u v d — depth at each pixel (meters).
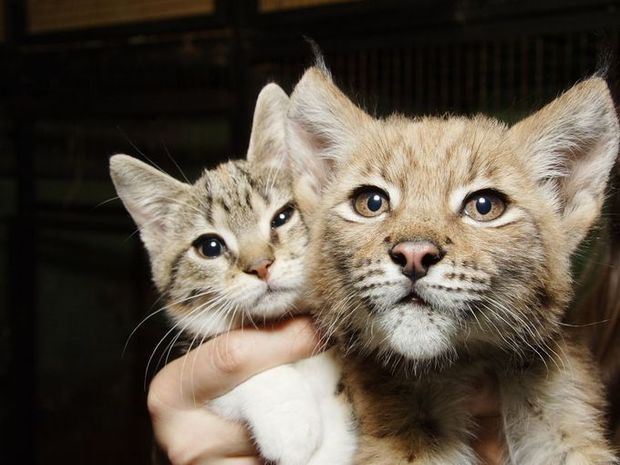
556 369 0.32
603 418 0.33
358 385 0.33
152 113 0.65
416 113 0.52
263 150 0.43
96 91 0.68
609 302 0.36
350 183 0.33
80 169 0.80
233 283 0.38
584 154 0.32
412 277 0.29
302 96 0.35
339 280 0.32
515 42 0.51
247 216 0.40
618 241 0.36
